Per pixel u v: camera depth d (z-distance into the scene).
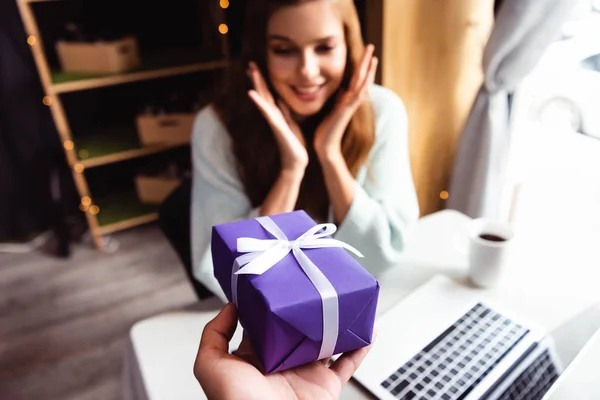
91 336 1.88
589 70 1.26
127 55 2.19
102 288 2.14
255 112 1.06
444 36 1.55
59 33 2.26
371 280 0.49
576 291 0.89
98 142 2.38
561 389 0.71
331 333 0.48
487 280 0.89
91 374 1.72
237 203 1.07
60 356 1.80
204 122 1.10
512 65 1.38
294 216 0.62
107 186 2.69
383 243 0.98
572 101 1.30
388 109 1.16
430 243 1.06
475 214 1.64
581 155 1.30
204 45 2.50
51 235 2.53
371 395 0.69
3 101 2.22
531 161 1.45
